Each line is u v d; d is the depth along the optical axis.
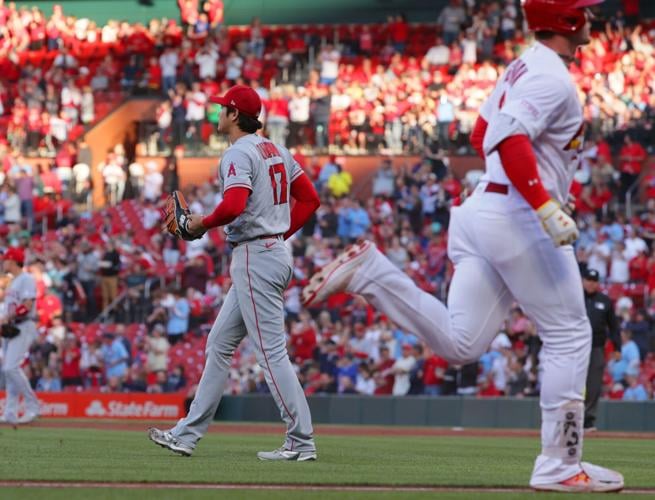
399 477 14.66
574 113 13.02
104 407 46.22
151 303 58.25
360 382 47.50
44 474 14.41
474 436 33.38
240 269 17.34
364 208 64.81
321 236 59.97
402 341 48.34
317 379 48.06
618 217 57.47
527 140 12.59
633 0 77.19
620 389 45.84
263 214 17.27
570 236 12.36
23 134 75.88
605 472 13.26
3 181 69.44
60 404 46.50
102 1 89.25
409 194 62.62
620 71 67.56
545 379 13.19
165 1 88.19
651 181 62.69
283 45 81.31
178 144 72.81
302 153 69.69
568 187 13.55
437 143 67.88
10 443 23.14
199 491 12.31
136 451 20.14
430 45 78.94
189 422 18.17
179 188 71.56
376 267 13.51
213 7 84.06
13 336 33.44
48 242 63.12
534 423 40.75
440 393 45.78
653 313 51.66
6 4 85.56
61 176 70.62
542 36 13.28
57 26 84.69
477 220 13.24
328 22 84.94
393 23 79.31
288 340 49.22
